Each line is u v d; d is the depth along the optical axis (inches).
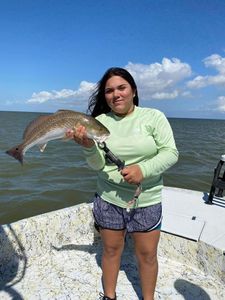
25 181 511.2
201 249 138.0
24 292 125.1
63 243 155.9
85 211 161.6
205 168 664.4
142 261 114.0
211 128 3208.7
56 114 110.3
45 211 387.5
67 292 126.3
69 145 1059.9
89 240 163.0
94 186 489.7
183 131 2377.0
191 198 187.0
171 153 103.7
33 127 115.9
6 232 135.3
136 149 104.5
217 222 156.4
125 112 108.9
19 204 403.9
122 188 109.0
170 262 145.9
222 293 127.0
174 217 158.4
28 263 141.9
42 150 115.8
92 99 118.9
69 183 503.8
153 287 116.6
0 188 466.9
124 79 106.2
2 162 653.9
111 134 108.4
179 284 131.6
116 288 129.9
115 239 114.7
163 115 107.7
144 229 109.6
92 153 106.2
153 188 108.3
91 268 141.7
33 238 144.6
